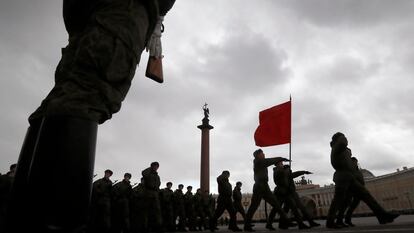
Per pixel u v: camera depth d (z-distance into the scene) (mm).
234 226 10984
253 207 8727
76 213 1091
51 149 1107
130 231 12516
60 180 1081
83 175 1133
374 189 63719
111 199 12461
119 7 1447
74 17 1566
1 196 8398
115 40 1346
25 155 1202
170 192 15305
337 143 6777
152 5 1563
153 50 1989
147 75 1970
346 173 6664
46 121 1153
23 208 1074
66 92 1216
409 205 54875
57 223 1055
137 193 10805
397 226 4609
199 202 18266
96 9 1477
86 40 1314
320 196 70312
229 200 11125
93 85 1264
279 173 9648
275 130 10352
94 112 1240
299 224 8766
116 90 1354
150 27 1634
